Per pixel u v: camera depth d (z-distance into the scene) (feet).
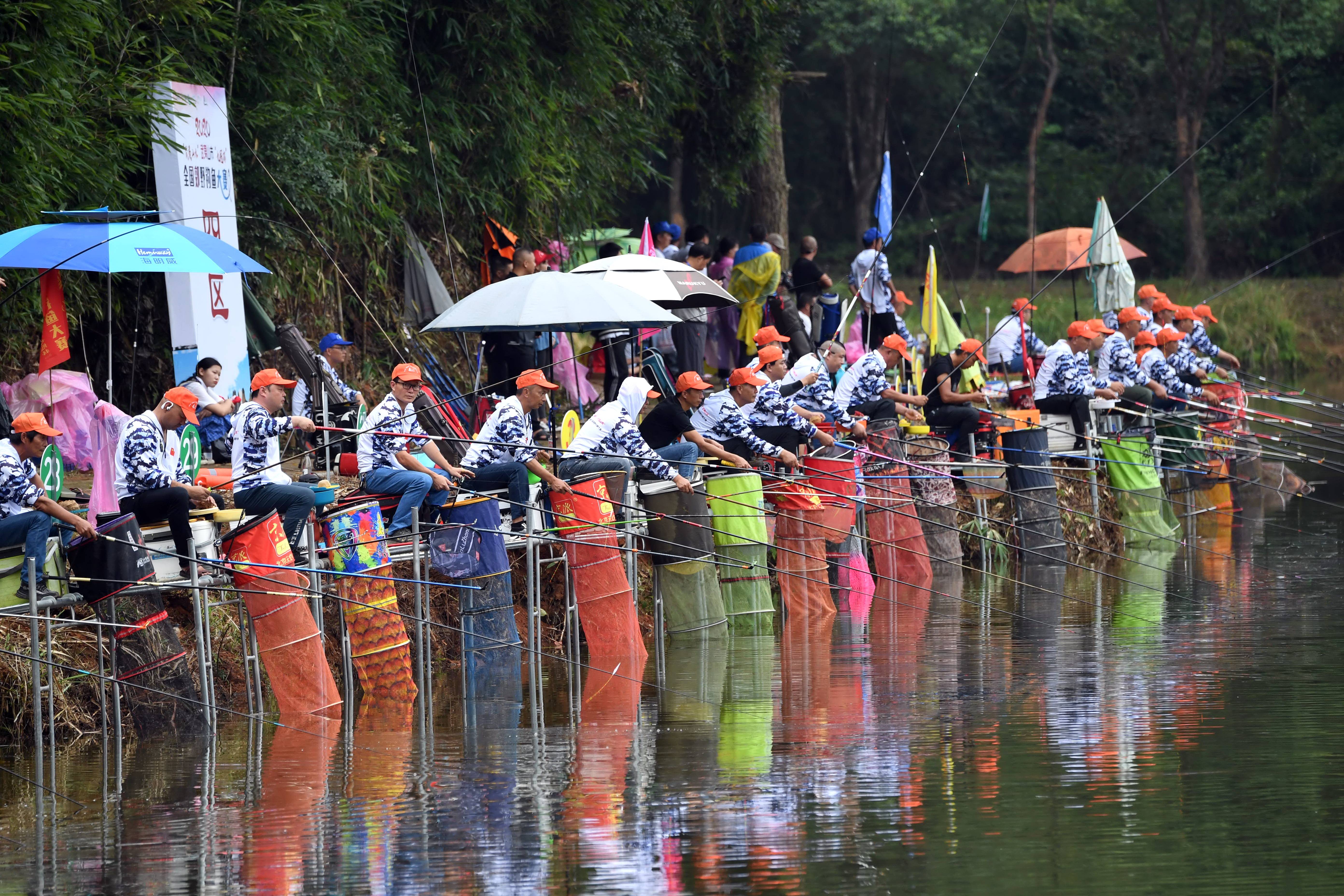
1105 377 187.83
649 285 149.89
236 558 103.24
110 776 88.48
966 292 428.56
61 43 126.52
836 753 90.27
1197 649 119.24
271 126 152.46
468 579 116.26
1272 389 285.23
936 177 517.55
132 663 98.89
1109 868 69.72
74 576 94.22
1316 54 461.78
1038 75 515.50
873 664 116.16
